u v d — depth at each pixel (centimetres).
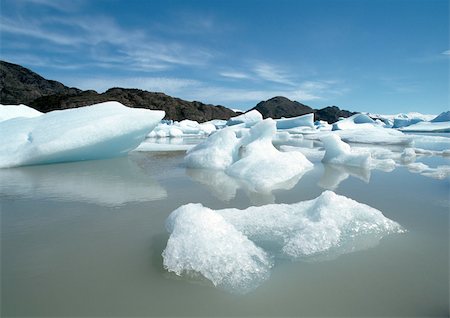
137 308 164
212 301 169
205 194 429
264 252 221
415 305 165
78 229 284
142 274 199
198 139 1912
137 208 356
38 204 372
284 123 2950
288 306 165
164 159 827
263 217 279
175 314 159
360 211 278
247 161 594
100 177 560
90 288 184
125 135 761
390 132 1900
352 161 704
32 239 261
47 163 703
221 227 224
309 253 222
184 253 204
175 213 275
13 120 775
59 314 160
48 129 694
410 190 446
